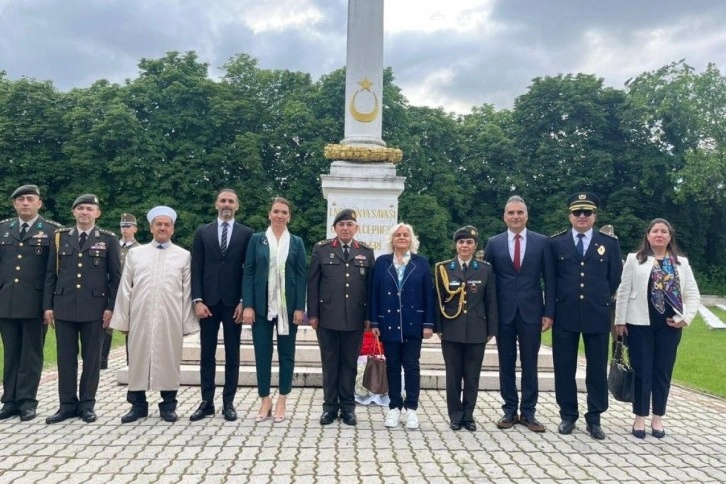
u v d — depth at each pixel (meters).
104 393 7.90
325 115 32.91
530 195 34.91
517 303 6.39
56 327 6.43
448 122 35.16
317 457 5.21
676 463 5.28
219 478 4.62
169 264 6.54
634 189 34.47
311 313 6.42
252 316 6.32
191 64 32.88
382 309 6.34
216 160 30.44
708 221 38.19
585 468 5.08
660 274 6.20
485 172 35.53
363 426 6.34
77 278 6.41
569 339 6.32
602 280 6.25
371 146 10.14
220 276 6.46
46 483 4.46
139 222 28.73
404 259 6.48
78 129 29.88
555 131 35.69
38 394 7.79
